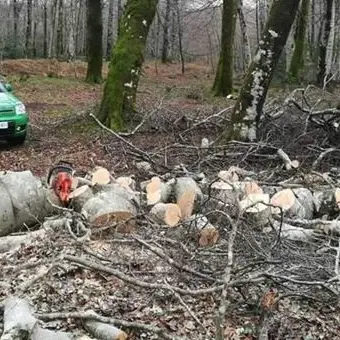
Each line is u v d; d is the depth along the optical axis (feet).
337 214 23.00
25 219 21.04
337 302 15.84
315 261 17.56
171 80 95.86
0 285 15.31
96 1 75.10
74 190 21.86
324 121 34.09
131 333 13.88
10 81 76.89
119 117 40.34
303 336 14.62
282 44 34.12
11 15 171.63
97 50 76.43
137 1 42.14
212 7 93.09
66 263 16.49
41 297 15.17
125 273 16.15
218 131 38.78
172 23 148.05
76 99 62.34
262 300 14.48
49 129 43.04
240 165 29.07
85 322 13.91
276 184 24.39
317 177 26.21
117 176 27.78
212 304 15.40
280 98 54.65
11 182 21.06
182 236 18.61
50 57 125.59
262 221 19.62
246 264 16.01
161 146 34.30
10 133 37.40
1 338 12.30
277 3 33.88
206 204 20.75
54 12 139.54
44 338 12.62
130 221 19.51
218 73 68.59
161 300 15.48
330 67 79.30
